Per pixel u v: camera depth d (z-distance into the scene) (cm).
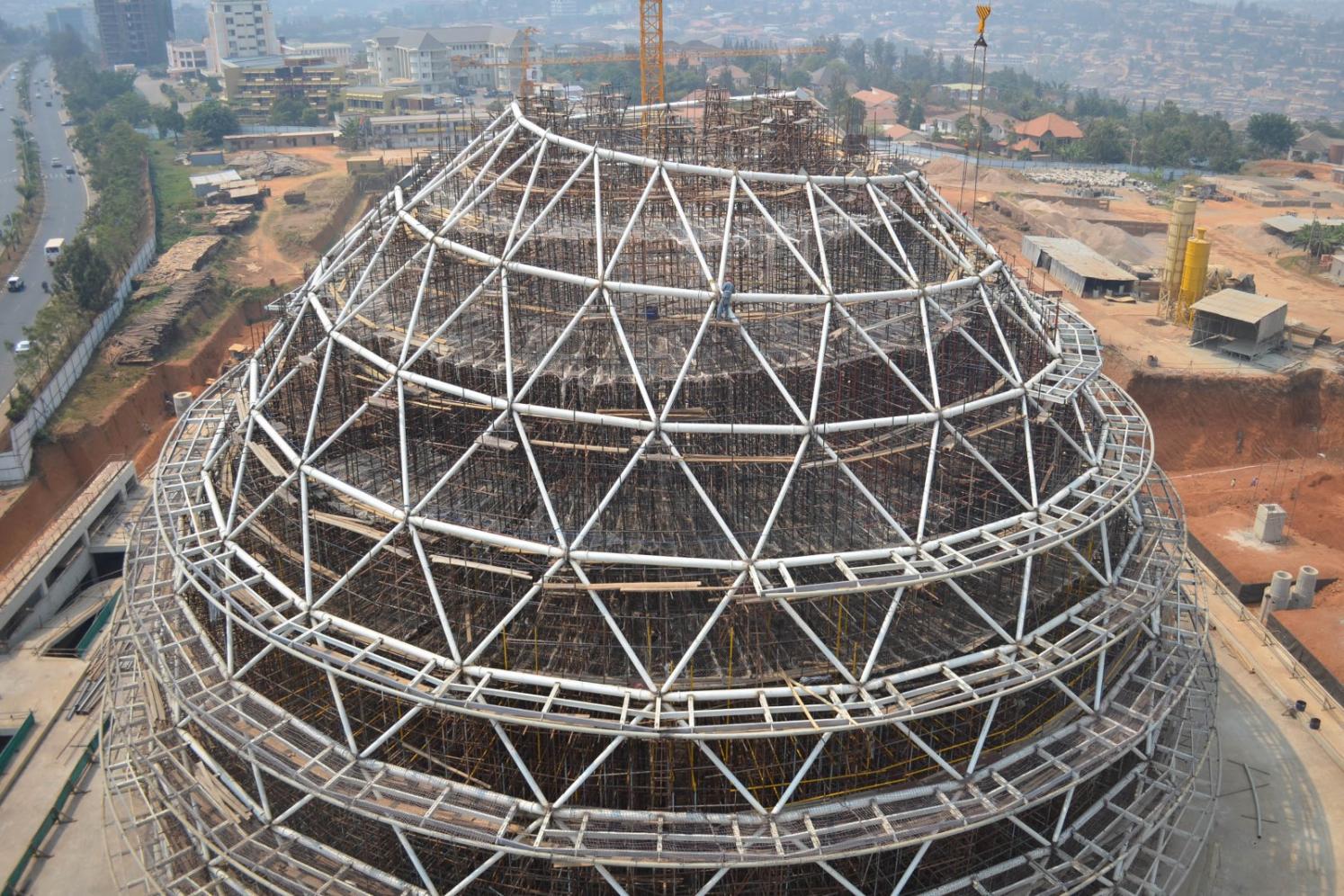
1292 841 4878
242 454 4844
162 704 4791
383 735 3775
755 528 4250
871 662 3828
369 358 4659
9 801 5184
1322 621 6994
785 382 4578
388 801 3662
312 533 4559
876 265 5556
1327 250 14788
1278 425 10300
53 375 9944
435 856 3916
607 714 3809
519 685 3944
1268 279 14338
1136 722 4134
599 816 3597
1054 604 4484
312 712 4231
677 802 3944
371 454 4847
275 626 4091
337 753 3812
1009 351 4819
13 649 6600
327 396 5362
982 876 3819
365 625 4203
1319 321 12300
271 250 15388
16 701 6047
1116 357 10938
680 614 4078
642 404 4419
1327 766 5375
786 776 3944
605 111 6962
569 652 4028
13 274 13988
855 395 4678
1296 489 9450
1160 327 11975
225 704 3966
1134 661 4494
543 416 4181
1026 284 7319
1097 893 3959
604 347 4700
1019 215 17200
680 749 3909
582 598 4031
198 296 12838
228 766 4406
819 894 3881
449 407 4581
